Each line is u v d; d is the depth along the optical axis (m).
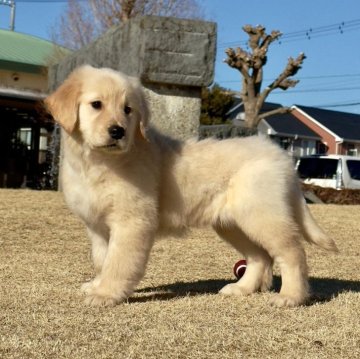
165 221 1.33
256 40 6.15
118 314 1.17
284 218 1.29
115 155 1.24
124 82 1.27
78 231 2.11
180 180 1.31
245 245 1.42
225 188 1.33
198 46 2.85
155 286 1.46
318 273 1.68
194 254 1.85
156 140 1.34
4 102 5.23
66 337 1.03
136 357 0.96
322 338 1.07
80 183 1.27
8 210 2.46
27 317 1.13
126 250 1.25
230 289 1.38
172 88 2.86
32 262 1.62
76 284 1.40
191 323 1.13
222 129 3.43
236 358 0.98
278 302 1.27
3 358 0.94
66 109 1.26
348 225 2.70
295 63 6.00
